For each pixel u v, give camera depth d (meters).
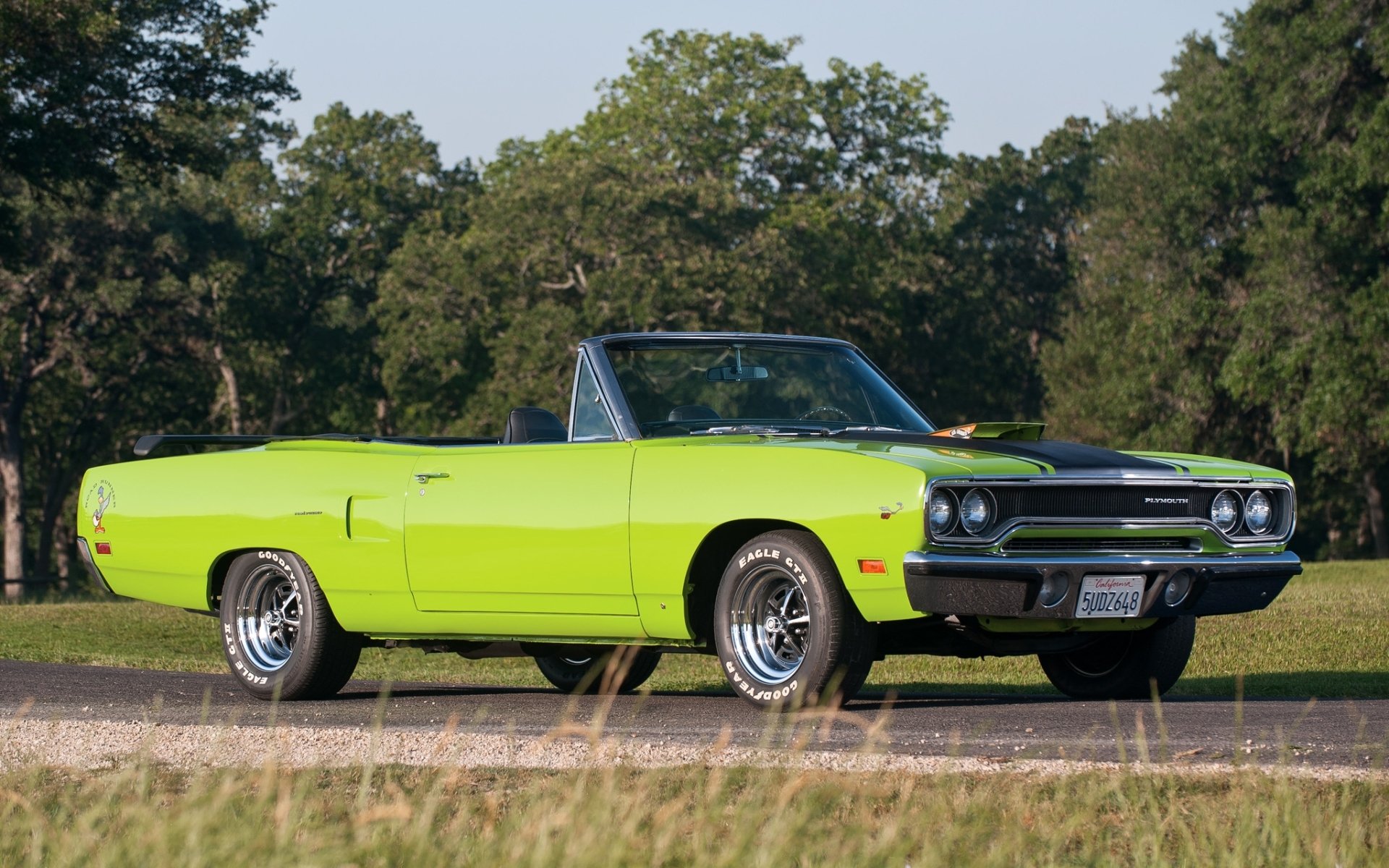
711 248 79.81
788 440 12.27
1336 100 64.31
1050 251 111.75
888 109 94.12
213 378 96.12
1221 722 11.32
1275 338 65.62
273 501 14.41
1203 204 70.62
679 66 89.88
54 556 117.69
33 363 86.69
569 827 6.82
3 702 14.19
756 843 6.88
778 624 11.97
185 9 58.91
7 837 7.24
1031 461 11.42
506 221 79.44
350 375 101.94
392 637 14.05
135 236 85.25
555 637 12.99
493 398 78.25
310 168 104.25
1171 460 12.24
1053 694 16.64
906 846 6.64
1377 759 9.36
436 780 8.45
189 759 10.01
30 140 52.31
